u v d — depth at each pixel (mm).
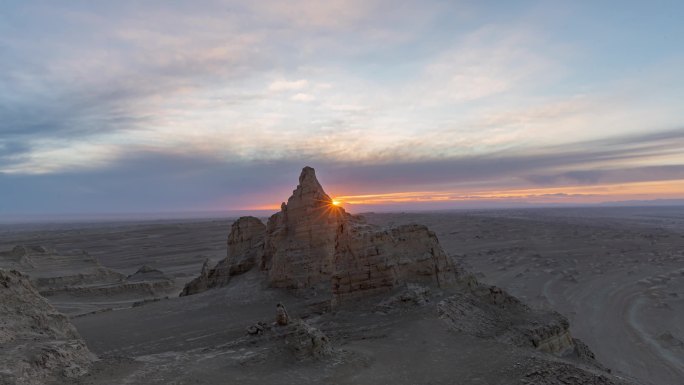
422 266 33438
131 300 61500
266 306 40969
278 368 20844
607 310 57188
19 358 17234
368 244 33625
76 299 59750
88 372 18641
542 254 105500
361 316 29828
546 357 23547
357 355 23141
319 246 47031
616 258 97250
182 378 18734
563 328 29906
